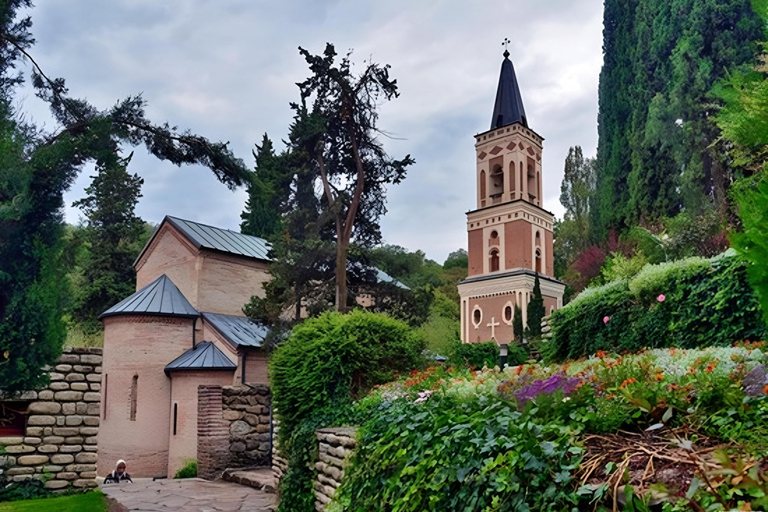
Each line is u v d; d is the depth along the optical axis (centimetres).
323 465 749
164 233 2373
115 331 1919
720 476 246
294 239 1792
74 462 1068
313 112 1786
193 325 2028
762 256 246
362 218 1916
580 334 995
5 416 1034
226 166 1068
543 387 429
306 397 877
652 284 847
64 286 1008
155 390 1892
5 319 932
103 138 959
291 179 1839
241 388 1532
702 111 2522
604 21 3588
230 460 1469
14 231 941
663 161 2797
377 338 936
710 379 374
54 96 981
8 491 1001
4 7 927
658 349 766
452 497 381
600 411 358
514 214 3934
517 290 3759
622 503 266
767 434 287
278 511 849
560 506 294
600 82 3622
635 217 2886
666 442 318
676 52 2828
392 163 1853
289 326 1778
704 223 2134
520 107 4244
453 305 4650
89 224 3475
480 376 728
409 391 746
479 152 4244
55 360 996
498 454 353
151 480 1406
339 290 1748
